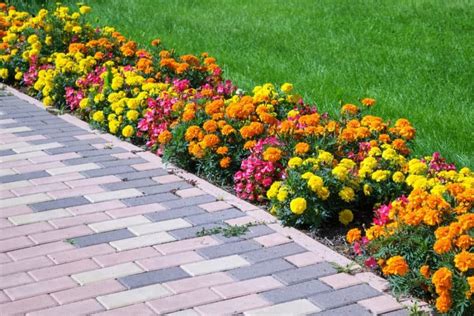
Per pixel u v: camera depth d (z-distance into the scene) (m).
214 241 4.59
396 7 11.54
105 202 5.15
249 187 5.16
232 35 10.12
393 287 3.99
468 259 3.71
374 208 4.86
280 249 4.49
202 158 5.63
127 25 10.66
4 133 6.59
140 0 12.29
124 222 4.84
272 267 4.27
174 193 5.32
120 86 6.80
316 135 5.44
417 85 8.00
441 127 6.76
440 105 7.38
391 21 10.77
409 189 4.93
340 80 8.19
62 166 5.82
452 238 3.90
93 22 10.79
